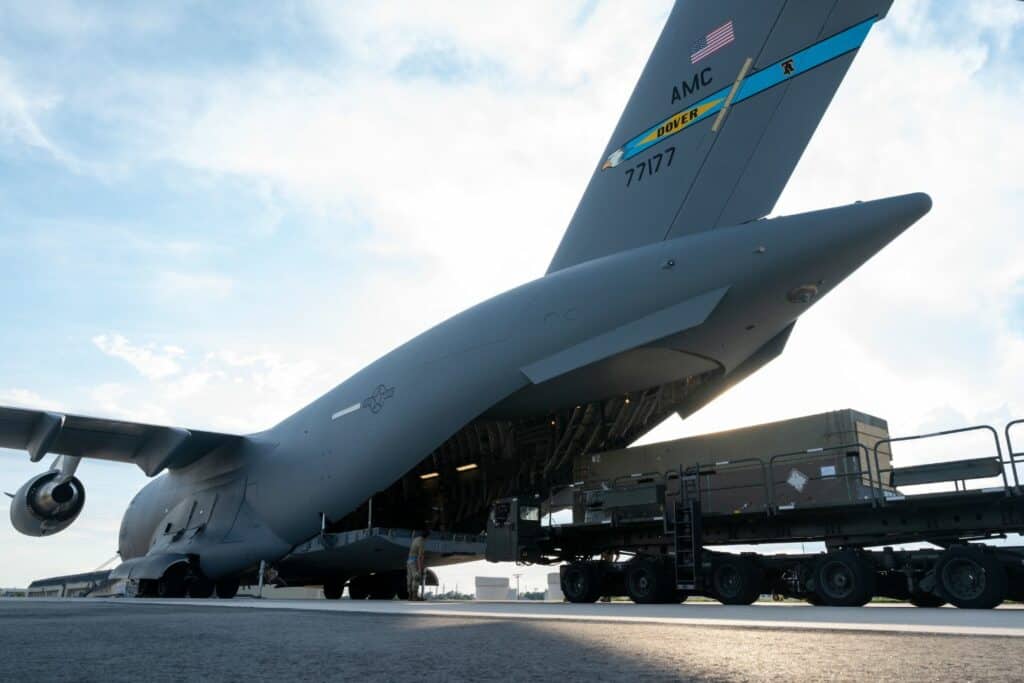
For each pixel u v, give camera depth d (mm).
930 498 8930
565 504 14000
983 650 3078
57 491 19641
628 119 13914
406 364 15445
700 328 12133
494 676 2416
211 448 19578
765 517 10359
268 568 17953
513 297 14164
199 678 2383
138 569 18828
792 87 11742
